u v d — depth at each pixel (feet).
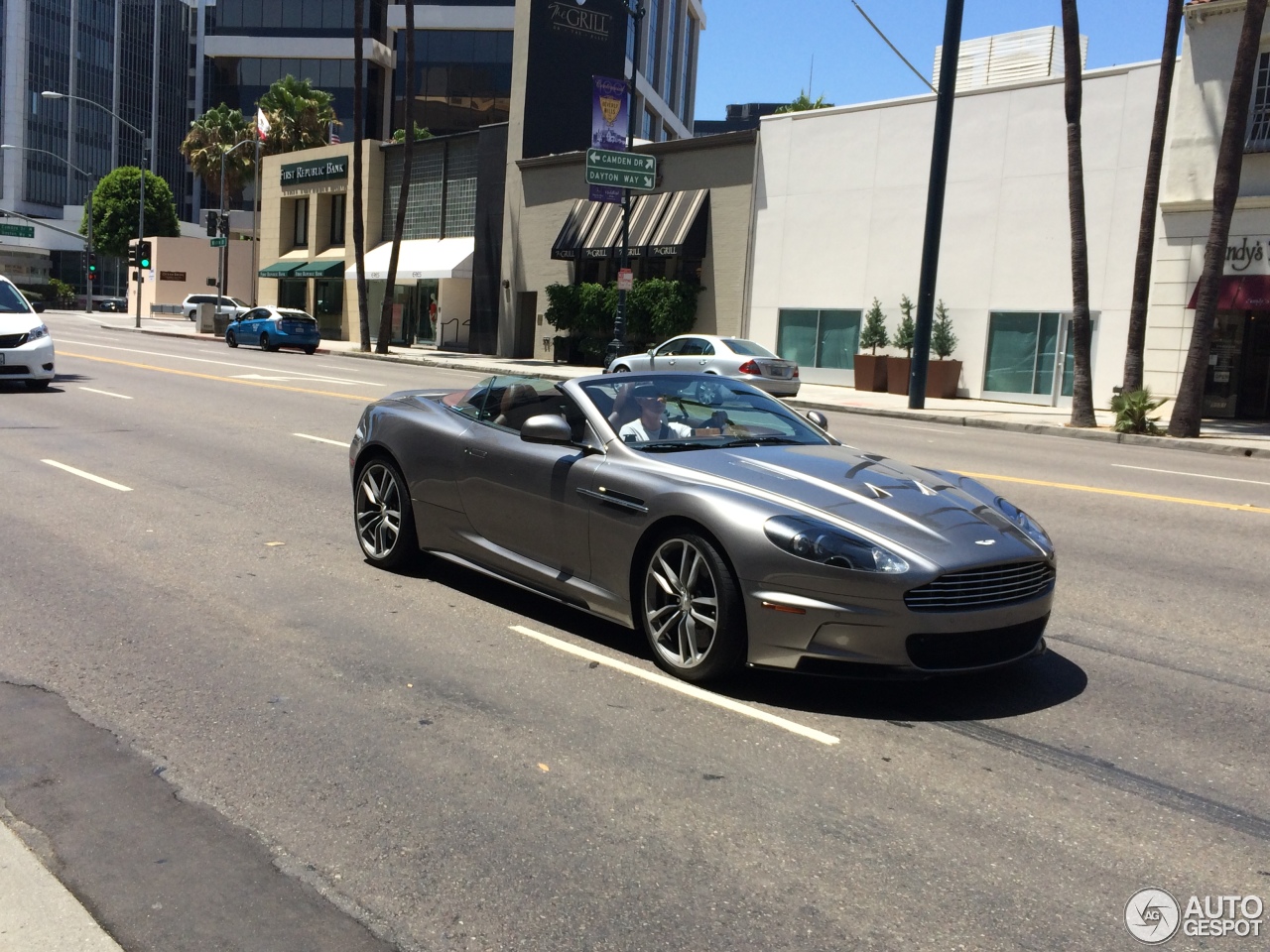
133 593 21.18
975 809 12.76
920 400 75.00
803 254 96.22
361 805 12.52
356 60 121.90
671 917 10.32
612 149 104.01
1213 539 29.81
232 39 234.79
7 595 20.81
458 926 10.15
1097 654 19.15
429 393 24.76
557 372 97.91
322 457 38.78
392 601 21.02
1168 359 75.82
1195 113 72.74
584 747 14.25
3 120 352.90
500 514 20.08
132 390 61.11
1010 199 82.64
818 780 13.42
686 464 17.67
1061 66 91.20
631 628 17.92
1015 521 17.44
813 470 17.78
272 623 19.44
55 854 11.35
